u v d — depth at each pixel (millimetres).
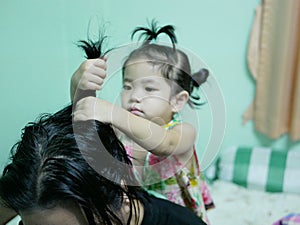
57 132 566
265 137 1862
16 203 523
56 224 533
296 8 1578
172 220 641
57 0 1485
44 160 528
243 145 1887
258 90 1740
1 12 1478
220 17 1685
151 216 634
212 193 1745
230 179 1814
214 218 1594
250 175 1784
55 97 1522
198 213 972
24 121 1543
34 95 1535
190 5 1656
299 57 1638
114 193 542
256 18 1651
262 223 1566
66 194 502
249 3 1664
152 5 1613
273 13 1611
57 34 1513
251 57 1696
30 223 550
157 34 1049
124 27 1586
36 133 571
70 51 1517
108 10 1558
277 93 1695
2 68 1522
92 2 1523
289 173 1764
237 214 1622
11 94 1535
